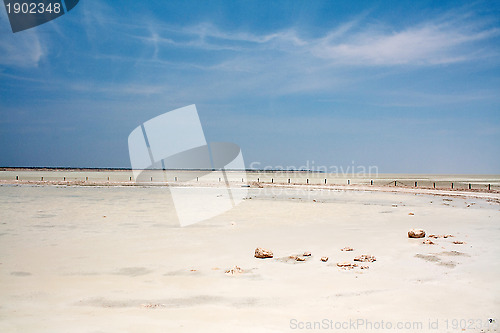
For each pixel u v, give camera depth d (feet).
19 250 34.96
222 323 16.90
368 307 18.92
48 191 120.16
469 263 27.86
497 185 193.06
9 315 18.24
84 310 19.03
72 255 32.81
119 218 58.23
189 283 24.07
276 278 25.00
